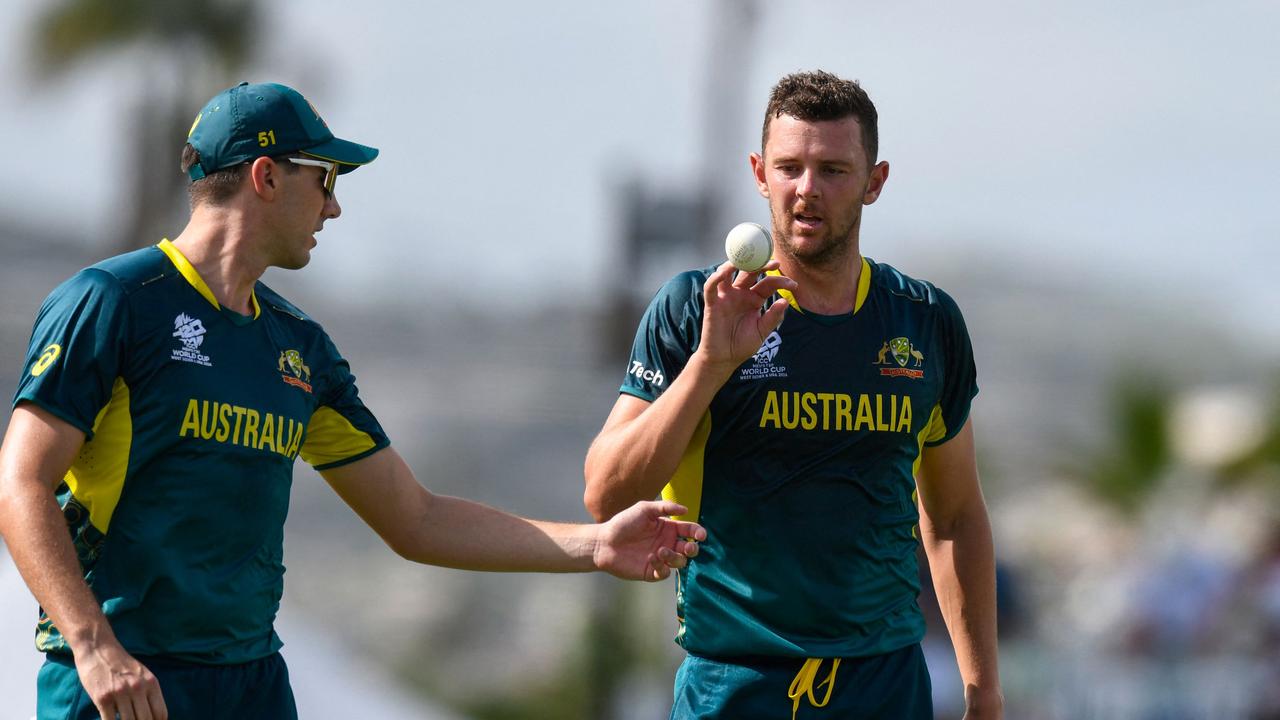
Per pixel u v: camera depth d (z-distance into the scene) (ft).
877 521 56.75
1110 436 279.49
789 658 56.34
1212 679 161.79
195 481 51.65
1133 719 162.09
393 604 287.28
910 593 58.39
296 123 53.88
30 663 66.39
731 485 56.54
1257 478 264.93
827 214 55.21
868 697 56.59
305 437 55.98
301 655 86.12
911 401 57.11
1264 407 281.95
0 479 48.57
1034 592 214.90
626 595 231.91
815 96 55.16
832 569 56.13
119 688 47.16
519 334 407.85
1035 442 354.74
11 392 278.67
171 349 51.70
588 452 57.72
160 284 52.29
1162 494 268.00
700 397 53.16
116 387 51.13
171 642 51.19
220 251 53.83
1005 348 598.34
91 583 50.78
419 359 381.60
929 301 58.70
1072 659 166.81
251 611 53.42
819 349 56.44
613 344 292.20
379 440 58.95
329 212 55.67
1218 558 175.52
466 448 330.13
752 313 52.70
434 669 258.37
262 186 53.42
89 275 51.55
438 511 59.77
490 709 236.84
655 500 55.42
